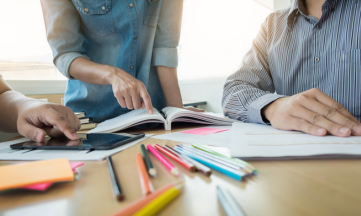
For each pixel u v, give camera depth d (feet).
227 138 1.33
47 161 0.78
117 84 1.92
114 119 2.33
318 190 0.58
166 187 0.58
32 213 0.52
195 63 6.45
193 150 0.96
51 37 2.35
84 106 2.87
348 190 0.58
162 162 0.84
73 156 1.00
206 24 5.99
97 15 2.46
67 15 2.34
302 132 1.27
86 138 1.35
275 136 1.19
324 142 1.00
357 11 2.05
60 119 1.36
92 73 2.16
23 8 4.04
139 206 0.48
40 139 1.28
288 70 2.49
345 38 2.12
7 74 3.94
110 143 1.17
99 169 0.83
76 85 2.93
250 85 2.50
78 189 0.65
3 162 0.98
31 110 1.42
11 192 0.65
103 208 0.53
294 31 2.44
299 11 2.30
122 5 2.45
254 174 0.72
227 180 0.67
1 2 3.80
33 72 4.24
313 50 2.32
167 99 3.16
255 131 1.37
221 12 5.61
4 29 3.86
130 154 1.03
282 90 2.62
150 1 2.74
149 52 2.92
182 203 0.53
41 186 0.62
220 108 5.78
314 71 2.34
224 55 5.70
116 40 2.70
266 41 2.80
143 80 2.96
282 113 1.44
